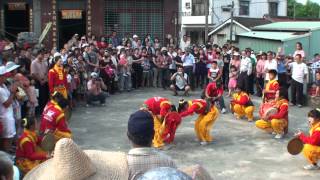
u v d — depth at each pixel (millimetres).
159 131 10609
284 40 21562
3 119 8938
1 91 8875
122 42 23141
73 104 16047
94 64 18219
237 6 38688
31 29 25688
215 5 38000
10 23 26375
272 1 40594
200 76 20766
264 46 23406
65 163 2494
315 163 9148
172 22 26719
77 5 25891
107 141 11281
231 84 18406
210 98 12727
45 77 13961
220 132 12328
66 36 26219
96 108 15719
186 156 10078
